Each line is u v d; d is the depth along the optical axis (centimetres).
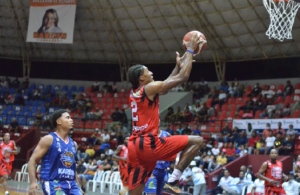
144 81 417
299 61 2255
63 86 2828
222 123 2069
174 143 404
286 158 1428
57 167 474
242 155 1541
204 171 1513
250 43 2277
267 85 2289
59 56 2797
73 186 484
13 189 1391
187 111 2170
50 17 2330
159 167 641
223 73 2477
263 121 1784
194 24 2292
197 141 408
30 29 2344
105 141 1986
